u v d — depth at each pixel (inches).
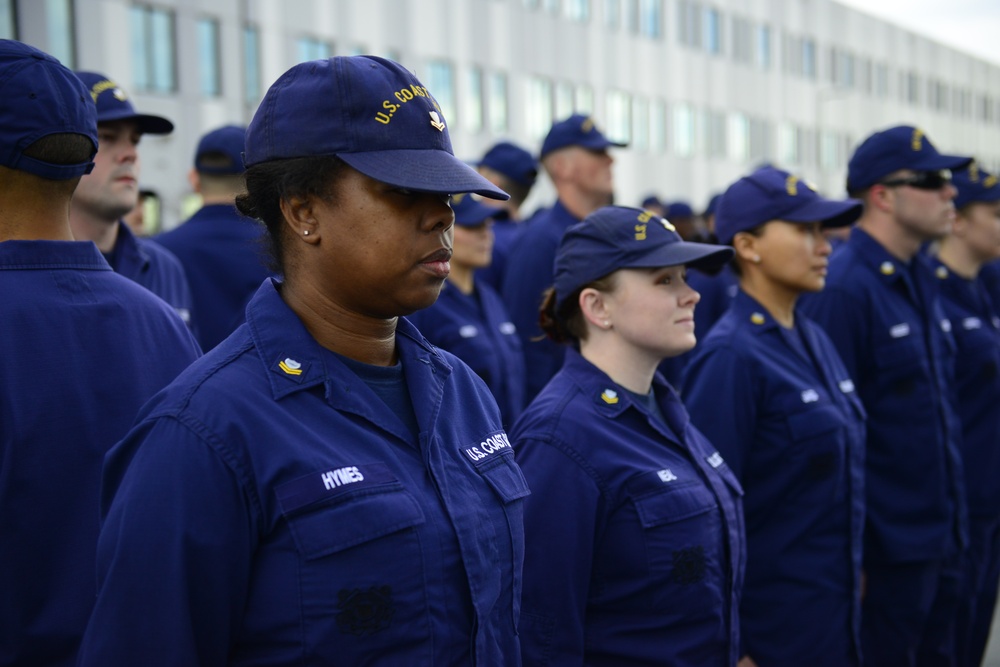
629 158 1120.2
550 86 997.2
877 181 160.4
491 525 65.8
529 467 96.2
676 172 1205.1
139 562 56.4
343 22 775.1
